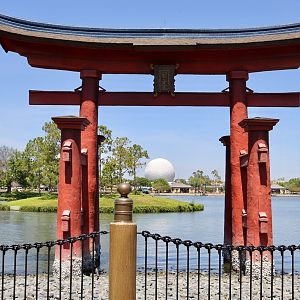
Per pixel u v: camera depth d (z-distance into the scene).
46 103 16.41
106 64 16.12
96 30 15.95
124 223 6.88
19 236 28.05
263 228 13.77
